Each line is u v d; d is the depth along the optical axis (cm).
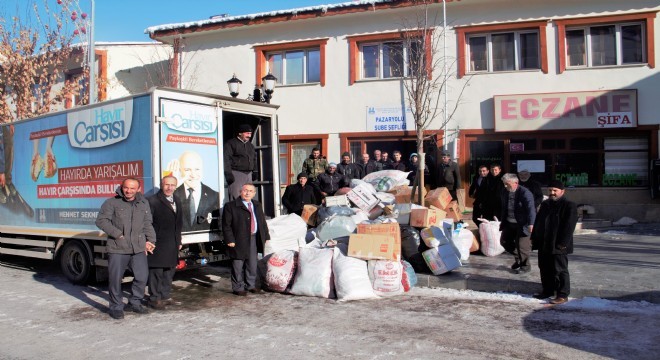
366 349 530
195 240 788
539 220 728
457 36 1520
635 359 496
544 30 1465
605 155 1430
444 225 932
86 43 1823
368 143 1606
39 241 961
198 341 570
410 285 800
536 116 1450
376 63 1616
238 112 883
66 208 896
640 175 1411
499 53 1518
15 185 1012
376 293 760
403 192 1083
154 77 1970
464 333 581
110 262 677
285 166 1692
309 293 771
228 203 791
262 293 809
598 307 680
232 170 891
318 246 849
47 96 1786
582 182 1442
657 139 1385
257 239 818
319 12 1600
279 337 577
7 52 1720
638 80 1405
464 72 1515
